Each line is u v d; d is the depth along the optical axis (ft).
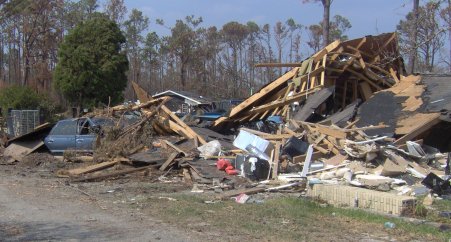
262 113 66.39
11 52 247.29
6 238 23.43
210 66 230.27
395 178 40.40
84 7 216.95
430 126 50.11
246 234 24.13
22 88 117.39
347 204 33.22
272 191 39.42
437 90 55.21
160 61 251.80
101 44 132.46
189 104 157.28
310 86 61.77
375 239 23.65
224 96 190.80
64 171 49.60
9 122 99.50
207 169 46.01
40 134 67.56
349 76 66.64
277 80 64.28
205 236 23.63
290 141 49.14
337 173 41.42
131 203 33.42
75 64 129.49
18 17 190.70
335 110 65.72
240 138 53.01
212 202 34.04
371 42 64.44
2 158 64.34
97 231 24.76
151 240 22.85
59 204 33.17
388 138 47.93
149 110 64.03
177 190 40.65
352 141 46.68
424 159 45.19
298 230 25.18
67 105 141.28
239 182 42.75
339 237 23.91
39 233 24.45
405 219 28.50
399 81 63.10
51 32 201.67
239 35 224.12
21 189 40.22
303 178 41.45
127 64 137.39
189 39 233.76
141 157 52.08
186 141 56.90
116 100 133.90
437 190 35.94
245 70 201.67
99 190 40.27
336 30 176.65
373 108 56.24
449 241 23.34
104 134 59.00
